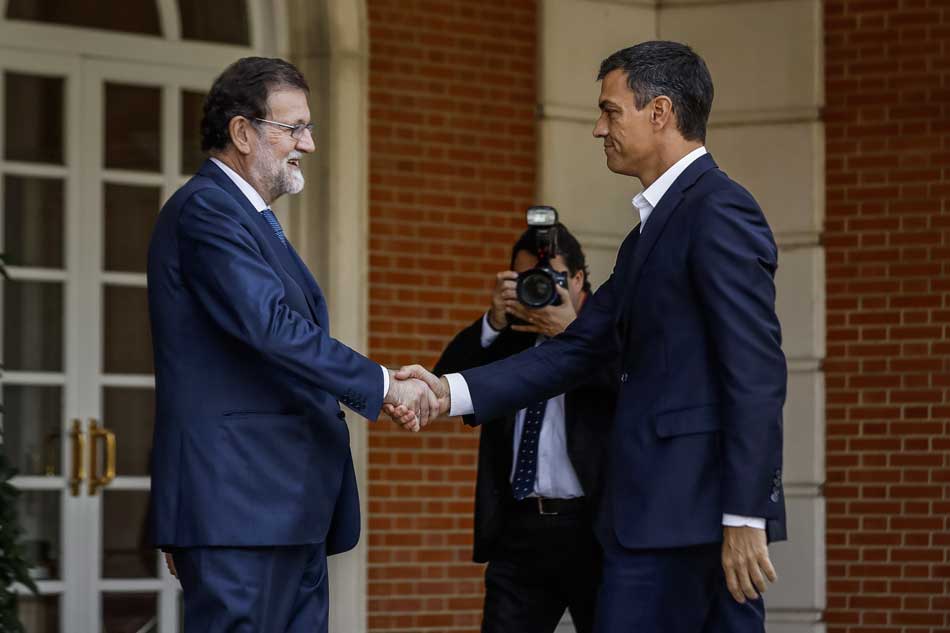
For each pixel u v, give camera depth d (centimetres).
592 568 756
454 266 1116
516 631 770
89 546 1031
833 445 1167
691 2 1193
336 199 1070
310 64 1080
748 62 1184
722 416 595
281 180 643
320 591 650
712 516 599
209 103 642
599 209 1166
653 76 629
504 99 1145
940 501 1152
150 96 1063
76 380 1037
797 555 1155
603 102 639
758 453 583
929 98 1172
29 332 1031
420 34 1116
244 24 1085
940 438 1155
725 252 595
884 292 1167
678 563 605
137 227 1057
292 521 614
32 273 1031
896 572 1154
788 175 1177
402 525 1088
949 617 1148
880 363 1164
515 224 1142
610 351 687
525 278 752
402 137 1107
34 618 1019
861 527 1160
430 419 674
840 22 1184
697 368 605
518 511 763
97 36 1050
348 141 1075
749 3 1186
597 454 747
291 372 611
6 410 1023
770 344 593
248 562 611
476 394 678
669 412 606
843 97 1181
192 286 617
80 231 1042
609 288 695
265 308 604
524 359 687
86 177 1045
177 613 1048
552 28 1158
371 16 1100
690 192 617
